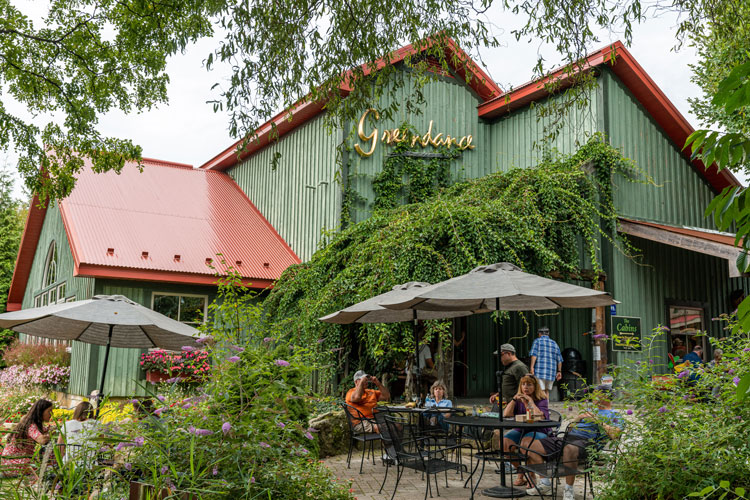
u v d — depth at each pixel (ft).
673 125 53.26
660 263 52.03
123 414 17.02
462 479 27.02
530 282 22.75
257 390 15.75
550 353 39.27
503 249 41.50
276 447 15.39
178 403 15.62
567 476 21.40
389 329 39.40
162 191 64.03
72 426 21.58
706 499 15.10
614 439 17.69
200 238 56.70
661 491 15.71
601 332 47.42
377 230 46.47
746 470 15.14
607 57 49.19
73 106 39.99
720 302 55.88
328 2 26.23
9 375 59.88
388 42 27.17
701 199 55.62
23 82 39.14
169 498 12.69
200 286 52.11
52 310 25.58
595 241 45.47
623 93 51.47
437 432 27.78
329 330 43.16
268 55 25.72
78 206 54.49
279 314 49.73
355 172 54.24
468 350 54.60
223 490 13.83
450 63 56.75
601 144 48.47
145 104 40.96
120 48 39.06
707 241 42.86
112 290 48.85
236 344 16.90
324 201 55.57
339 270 47.73
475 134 58.44
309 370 16.67
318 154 57.26
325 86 26.99
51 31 38.78
